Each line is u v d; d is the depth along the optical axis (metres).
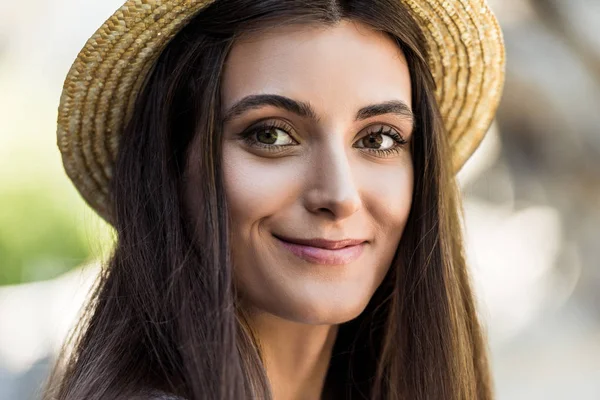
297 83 1.48
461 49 1.81
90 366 1.58
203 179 1.52
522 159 5.86
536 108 5.57
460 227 1.90
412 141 1.70
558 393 4.48
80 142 1.78
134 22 1.58
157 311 1.57
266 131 1.51
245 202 1.50
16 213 6.02
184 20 1.59
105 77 1.67
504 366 4.81
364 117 1.53
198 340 1.48
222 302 1.49
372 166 1.58
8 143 7.03
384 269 1.63
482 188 6.07
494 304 5.45
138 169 1.66
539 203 5.88
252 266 1.53
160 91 1.64
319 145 1.50
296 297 1.52
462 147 1.98
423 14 1.71
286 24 1.49
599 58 5.40
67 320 3.04
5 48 7.35
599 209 5.68
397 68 1.59
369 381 1.92
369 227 1.58
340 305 1.54
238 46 1.51
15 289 4.79
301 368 1.75
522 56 5.49
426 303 1.76
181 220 1.60
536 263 5.76
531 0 5.52
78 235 5.93
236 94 1.51
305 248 1.51
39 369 3.31
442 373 1.78
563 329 5.25
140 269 1.60
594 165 5.61
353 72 1.50
